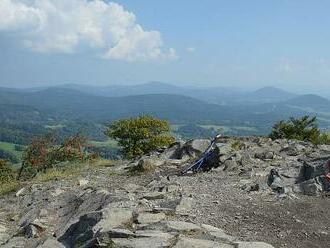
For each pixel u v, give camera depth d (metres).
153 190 16.34
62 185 20.67
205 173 19.58
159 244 9.59
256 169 18.70
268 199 14.02
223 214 12.41
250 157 21.05
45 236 13.81
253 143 24.98
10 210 18.11
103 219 11.34
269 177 16.78
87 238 10.88
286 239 10.78
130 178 21.19
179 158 24.72
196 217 12.07
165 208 12.57
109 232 10.28
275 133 32.56
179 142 26.34
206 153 22.00
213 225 11.52
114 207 12.99
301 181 15.97
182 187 16.09
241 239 10.61
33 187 21.16
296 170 16.59
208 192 15.05
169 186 16.12
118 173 22.81
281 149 22.80
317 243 10.61
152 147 38.12
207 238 10.22
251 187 15.55
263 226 11.57
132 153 38.12
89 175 22.83
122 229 10.54
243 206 13.21
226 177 17.91
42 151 37.22
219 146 22.06
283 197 14.05
